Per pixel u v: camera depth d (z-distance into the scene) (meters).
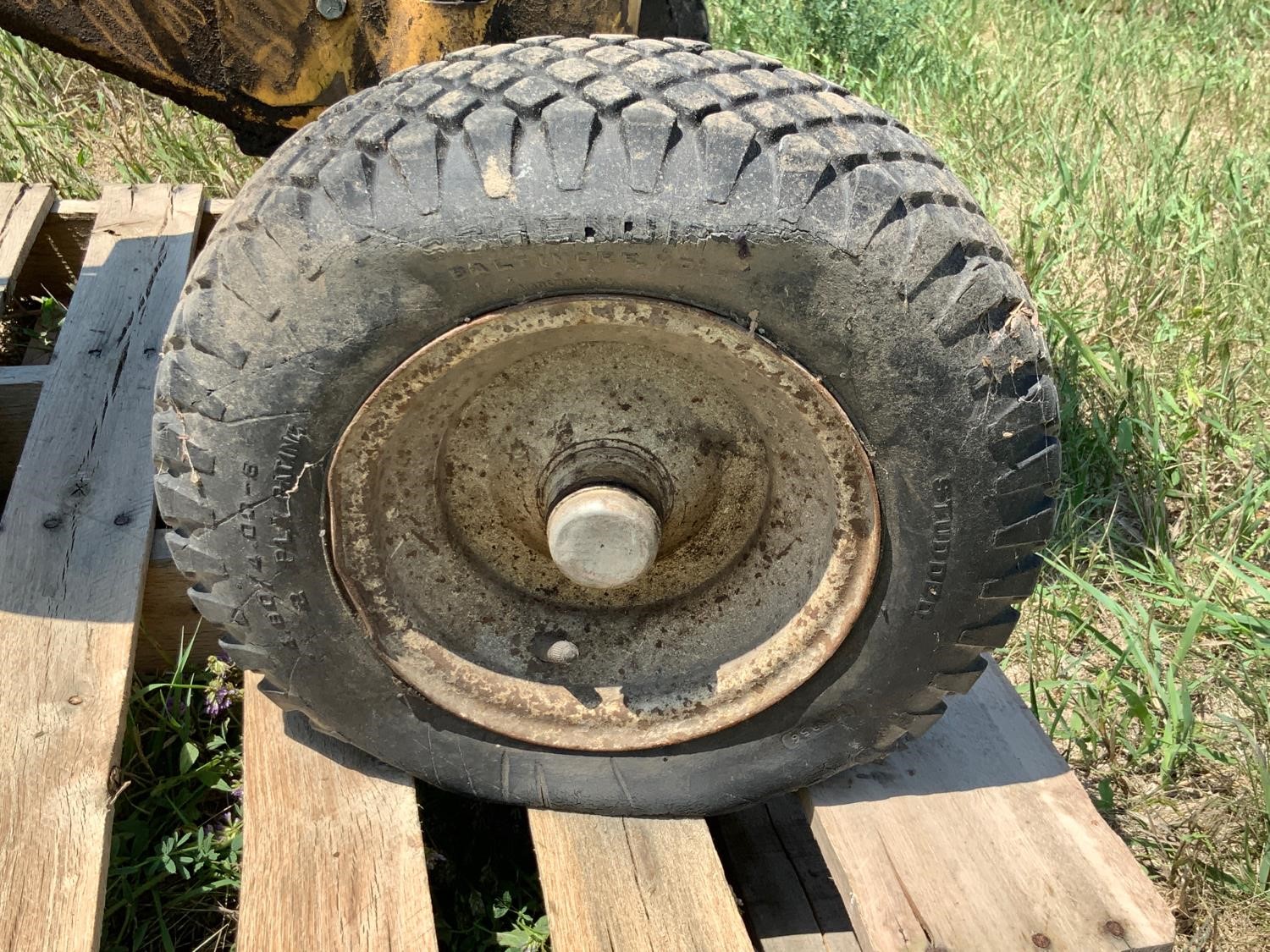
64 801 0.52
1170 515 0.91
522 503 0.54
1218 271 1.12
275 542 0.49
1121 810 0.69
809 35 1.61
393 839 0.53
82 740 0.55
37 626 0.60
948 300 0.44
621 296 0.45
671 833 0.56
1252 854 0.65
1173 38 1.75
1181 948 0.62
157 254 0.96
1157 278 1.12
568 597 0.57
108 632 0.60
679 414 0.52
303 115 0.67
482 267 0.44
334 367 0.46
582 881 0.53
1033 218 1.17
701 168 0.43
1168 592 0.81
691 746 0.55
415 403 0.48
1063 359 1.00
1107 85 1.58
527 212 0.43
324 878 0.51
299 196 0.45
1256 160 1.32
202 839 0.60
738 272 0.44
